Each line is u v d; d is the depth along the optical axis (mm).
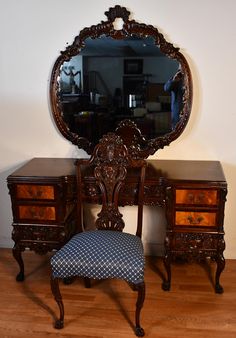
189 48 2359
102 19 2373
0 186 2820
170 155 2580
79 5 2367
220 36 2314
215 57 2354
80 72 2459
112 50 2402
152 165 2467
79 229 2311
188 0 2279
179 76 2383
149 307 2186
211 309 2166
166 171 2320
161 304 2213
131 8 2328
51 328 2031
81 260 1945
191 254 2279
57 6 2389
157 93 2438
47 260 2729
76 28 2414
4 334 1991
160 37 2334
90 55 2428
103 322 2072
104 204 2244
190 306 2191
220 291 2311
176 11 2305
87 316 2121
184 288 2365
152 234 2756
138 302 1937
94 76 2461
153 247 2777
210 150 2533
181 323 2053
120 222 2254
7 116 2650
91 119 2535
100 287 2398
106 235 2135
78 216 2285
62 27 2424
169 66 2379
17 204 2316
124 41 2377
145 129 2504
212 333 1977
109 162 2186
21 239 2385
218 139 2504
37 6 2404
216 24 2297
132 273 1897
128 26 2338
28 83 2557
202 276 2494
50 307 2207
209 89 2414
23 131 2668
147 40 2359
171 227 2250
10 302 2254
